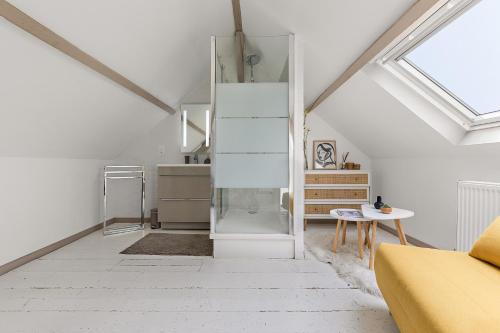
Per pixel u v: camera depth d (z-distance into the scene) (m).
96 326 1.38
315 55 2.63
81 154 2.99
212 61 2.45
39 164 2.43
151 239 2.97
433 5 1.50
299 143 2.41
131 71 2.56
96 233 3.24
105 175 3.19
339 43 2.26
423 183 2.74
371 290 1.76
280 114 2.43
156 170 3.90
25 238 2.27
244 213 2.70
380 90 2.38
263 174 2.42
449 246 2.38
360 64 2.28
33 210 2.36
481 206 1.90
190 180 3.43
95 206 3.35
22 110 1.87
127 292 1.75
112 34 2.00
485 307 0.91
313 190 3.54
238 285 1.86
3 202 2.07
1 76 1.58
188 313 1.51
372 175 3.97
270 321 1.44
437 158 2.54
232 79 2.51
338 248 2.65
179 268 2.15
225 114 2.43
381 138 3.15
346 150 4.03
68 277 1.97
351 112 3.19
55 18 1.58
